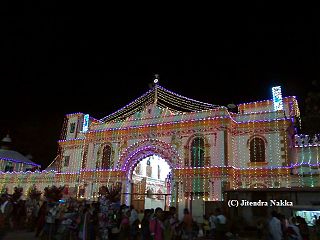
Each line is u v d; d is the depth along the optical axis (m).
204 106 40.53
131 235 17.56
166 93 43.22
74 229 16.59
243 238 24.17
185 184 36.88
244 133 37.94
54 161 57.34
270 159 35.75
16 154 64.62
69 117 51.84
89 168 44.00
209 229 22.31
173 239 18.28
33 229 24.08
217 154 36.31
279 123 36.44
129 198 40.97
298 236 15.87
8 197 24.95
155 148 40.00
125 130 42.81
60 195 31.47
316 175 32.97
